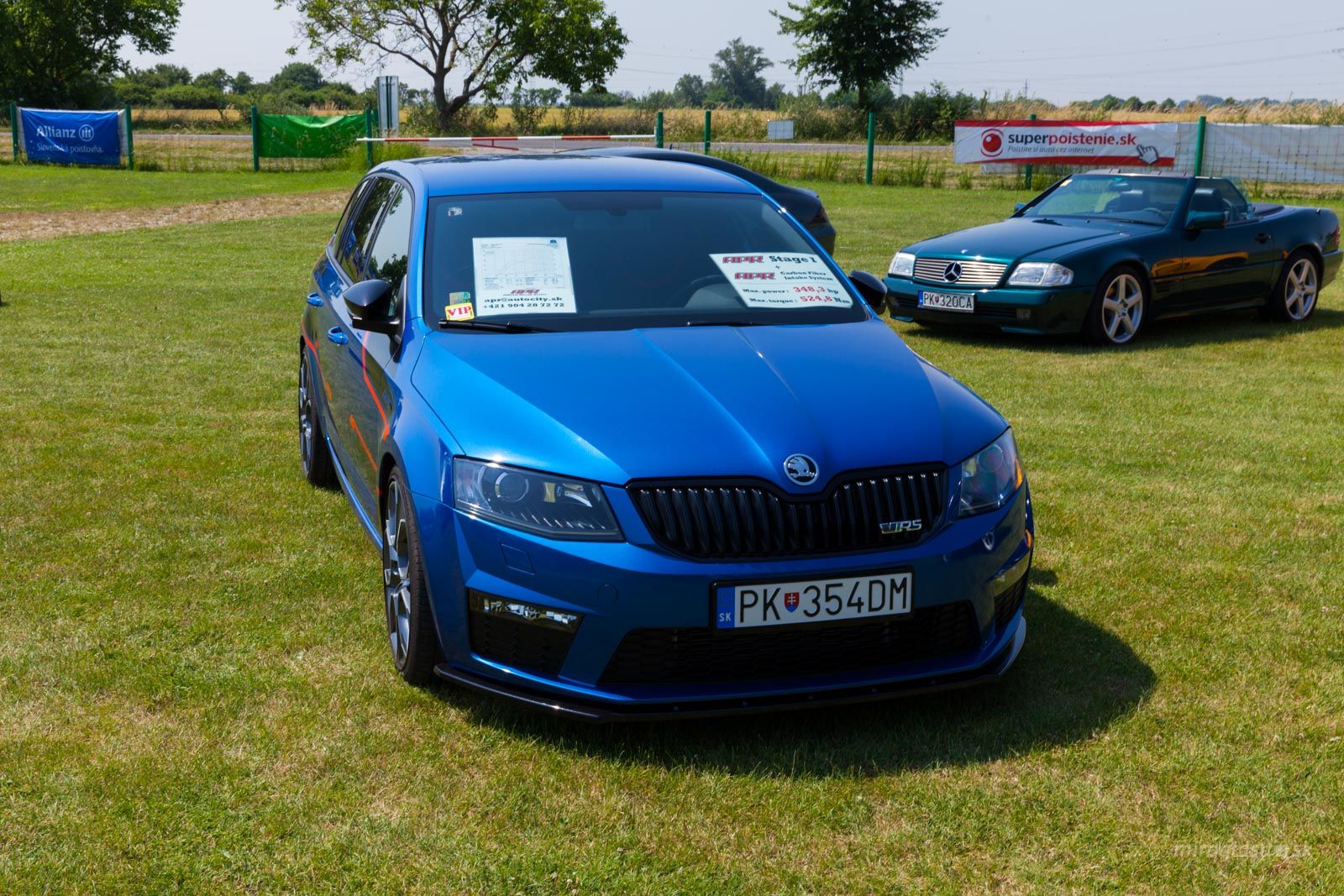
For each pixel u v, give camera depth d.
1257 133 24.19
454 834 2.81
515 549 3.13
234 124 64.06
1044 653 3.83
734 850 2.77
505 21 54.75
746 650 3.13
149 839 2.77
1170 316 9.69
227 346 8.90
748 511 3.08
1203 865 2.71
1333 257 10.68
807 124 41.53
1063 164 25.75
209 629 3.96
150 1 62.69
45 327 9.52
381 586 4.36
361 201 5.43
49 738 3.22
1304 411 7.22
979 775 3.09
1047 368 8.46
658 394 3.38
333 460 5.15
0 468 5.76
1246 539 4.96
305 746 3.21
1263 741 3.27
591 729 3.32
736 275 4.21
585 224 4.33
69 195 22.72
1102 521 5.19
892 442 3.26
